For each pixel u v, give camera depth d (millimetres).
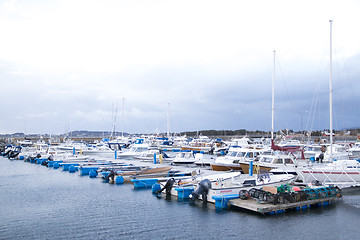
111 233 15086
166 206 19859
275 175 22938
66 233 15125
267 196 17641
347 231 14906
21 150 60219
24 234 14984
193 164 40156
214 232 15008
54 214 18359
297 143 54844
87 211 18953
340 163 26141
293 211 17812
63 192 24812
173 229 15547
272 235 14500
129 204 20578
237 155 34000
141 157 44781
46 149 56031
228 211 18188
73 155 47781
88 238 14453
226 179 20766
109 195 23531
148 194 23766
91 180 31047
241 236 14445
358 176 22484
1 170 39531
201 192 20188
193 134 157000
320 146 45469
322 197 18922
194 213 18031
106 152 56094
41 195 23719
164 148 67125
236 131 160625
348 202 19828
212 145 65688
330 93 32531
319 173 23031
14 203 21125
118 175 30312
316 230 15023
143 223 16531
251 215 17312
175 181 24328
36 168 41875
